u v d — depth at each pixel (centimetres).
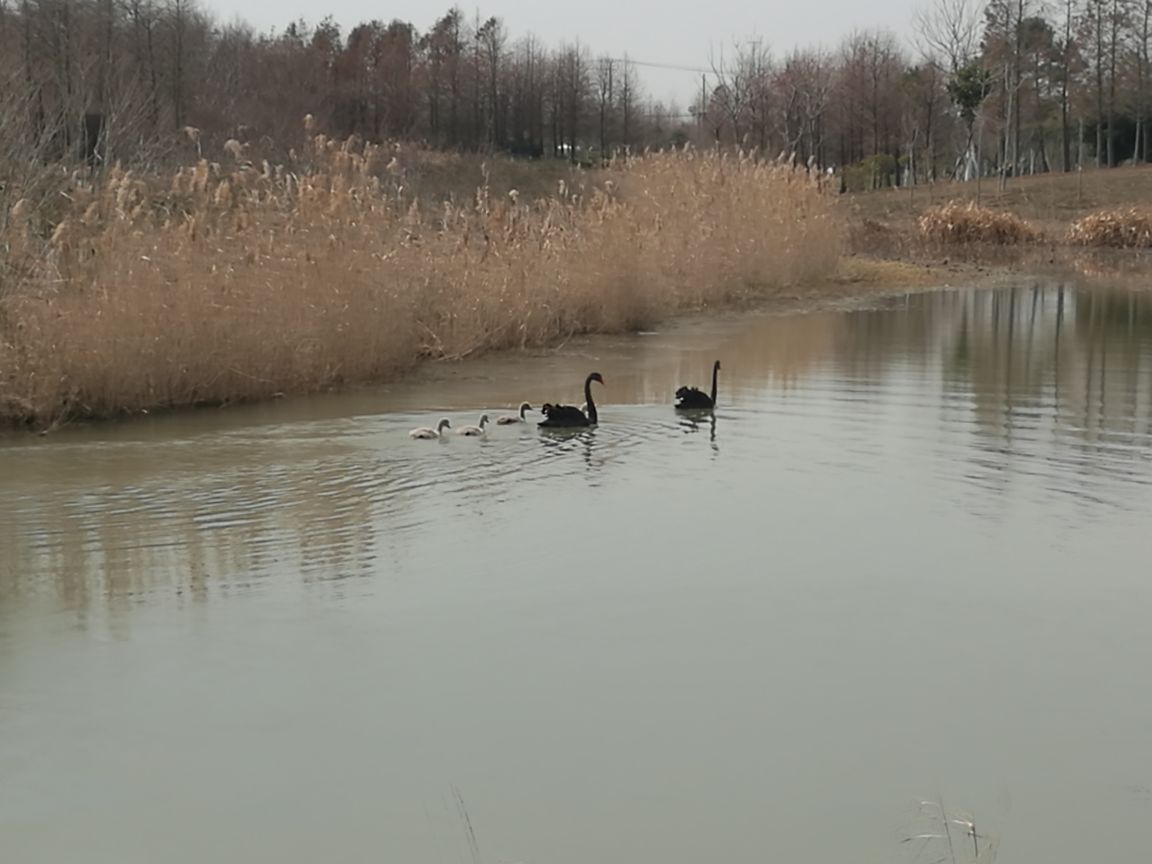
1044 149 8100
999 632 832
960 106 6762
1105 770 654
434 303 2034
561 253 2338
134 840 589
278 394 1672
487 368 1933
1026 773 650
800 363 1989
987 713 715
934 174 7725
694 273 2758
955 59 6962
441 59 7044
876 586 915
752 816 610
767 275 3023
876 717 709
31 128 2097
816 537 1032
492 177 5078
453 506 1122
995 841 588
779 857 576
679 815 611
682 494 1170
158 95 4097
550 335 2220
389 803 621
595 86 8825
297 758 662
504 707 719
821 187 3509
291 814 611
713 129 7612
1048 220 5450
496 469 1263
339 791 631
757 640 816
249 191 1953
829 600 887
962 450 1344
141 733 688
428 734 688
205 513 1091
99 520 1066
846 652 797
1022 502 1141
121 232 1656
